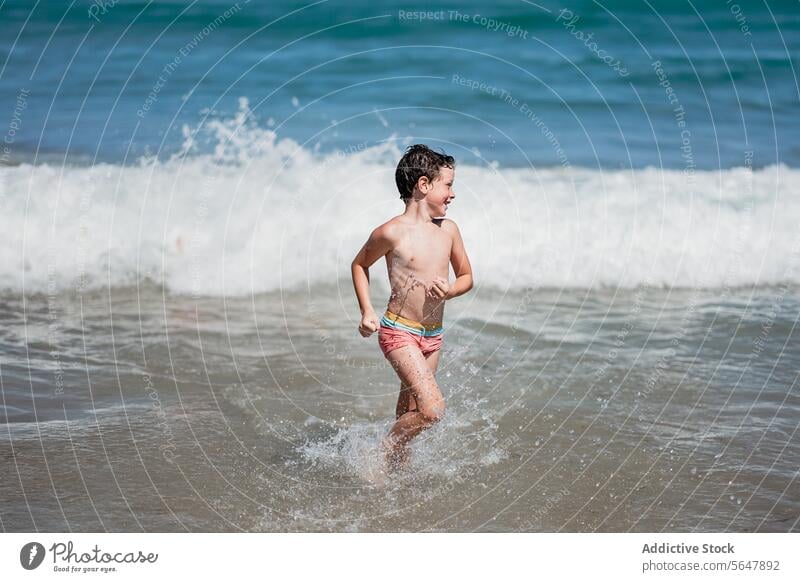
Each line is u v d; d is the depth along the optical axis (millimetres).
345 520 3482
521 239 7359
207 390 4777
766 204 7895
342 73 11430
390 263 4070
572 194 8086
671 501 3605
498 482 3770
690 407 4535
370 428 4363
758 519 3455
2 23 12617
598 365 5129
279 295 6574
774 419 4387
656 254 7117
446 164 4105
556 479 3789
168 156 8594
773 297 6418
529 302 6391
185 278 6727
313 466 3934
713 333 5676
